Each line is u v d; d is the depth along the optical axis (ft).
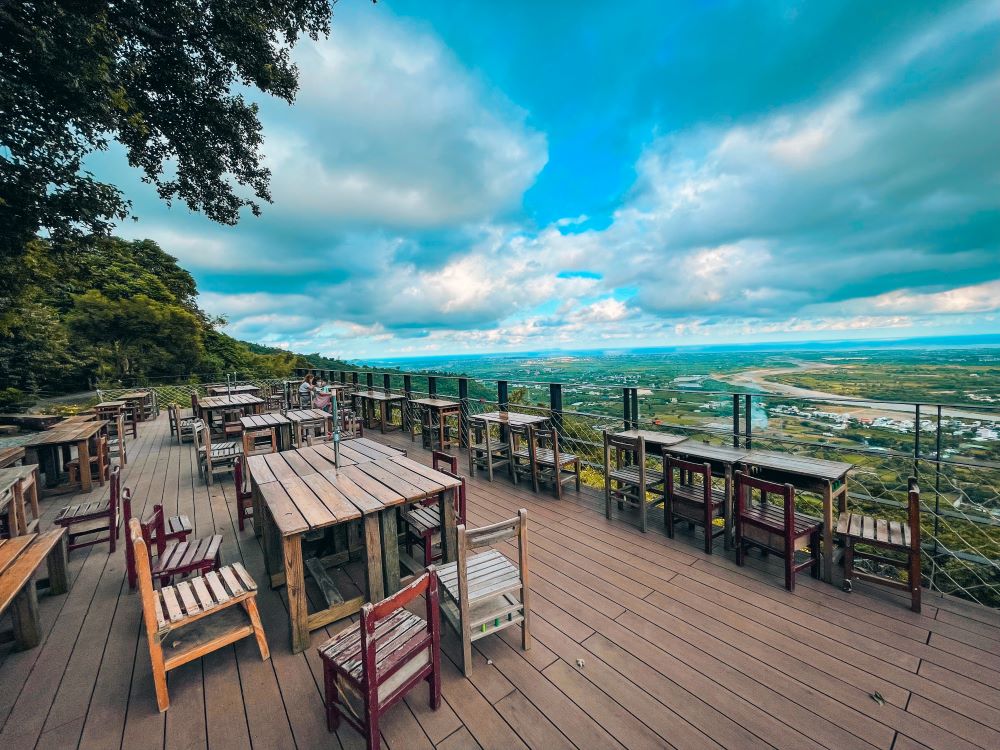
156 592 7.00
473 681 6.56
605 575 9.74
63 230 18.02
